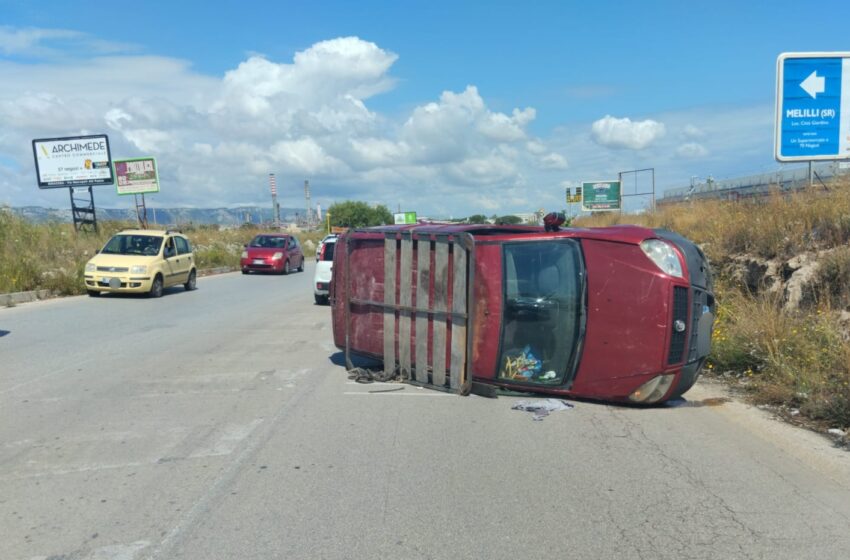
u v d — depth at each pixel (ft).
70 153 96.53
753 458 16.61
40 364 28.55
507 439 18.22
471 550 11.98
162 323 41.60
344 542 12.27
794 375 21.80
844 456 16.70
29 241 77.30
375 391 23.80
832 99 35.68
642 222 66.18
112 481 15.20
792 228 33.78
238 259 107.65
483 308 22.31
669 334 19.63
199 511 13.58
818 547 12.01
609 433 18.71
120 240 61.00
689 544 12.18
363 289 25.93
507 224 24.62
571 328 20.99
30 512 13.53
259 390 24.08
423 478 15.40
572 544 12.21
